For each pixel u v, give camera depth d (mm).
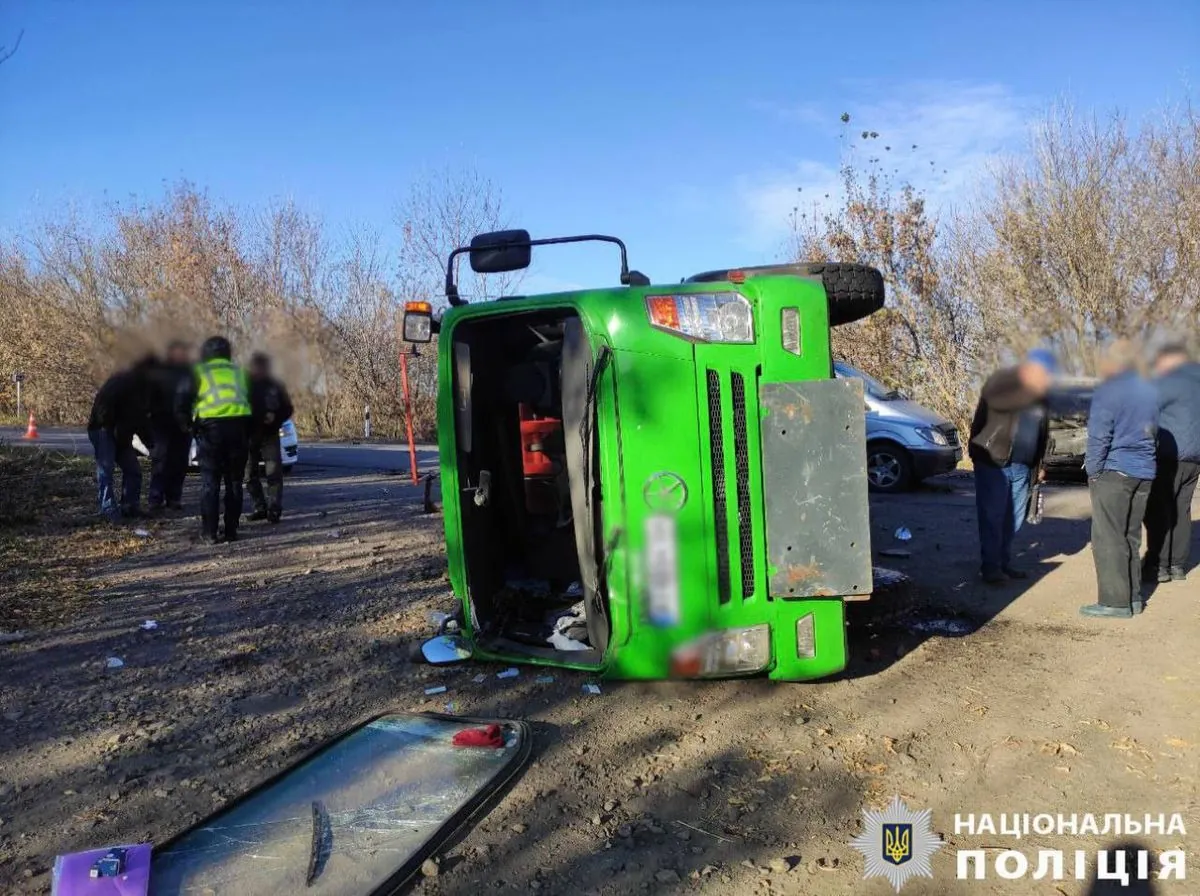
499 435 5398
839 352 17016
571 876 2912
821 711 4180
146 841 3150
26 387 27297
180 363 9805
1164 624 5387
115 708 4391
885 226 16688
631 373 4109
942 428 11617
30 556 7824
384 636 5465
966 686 4473
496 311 4539
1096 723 3996
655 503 4121
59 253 26328
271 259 25250
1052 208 15156
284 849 3039
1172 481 6246
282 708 4363
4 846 3133
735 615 4180
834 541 4059
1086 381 5941
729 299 4156
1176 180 14812
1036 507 6723
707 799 3395
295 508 10695
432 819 3217
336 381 22281
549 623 5156
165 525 9492
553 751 3801
